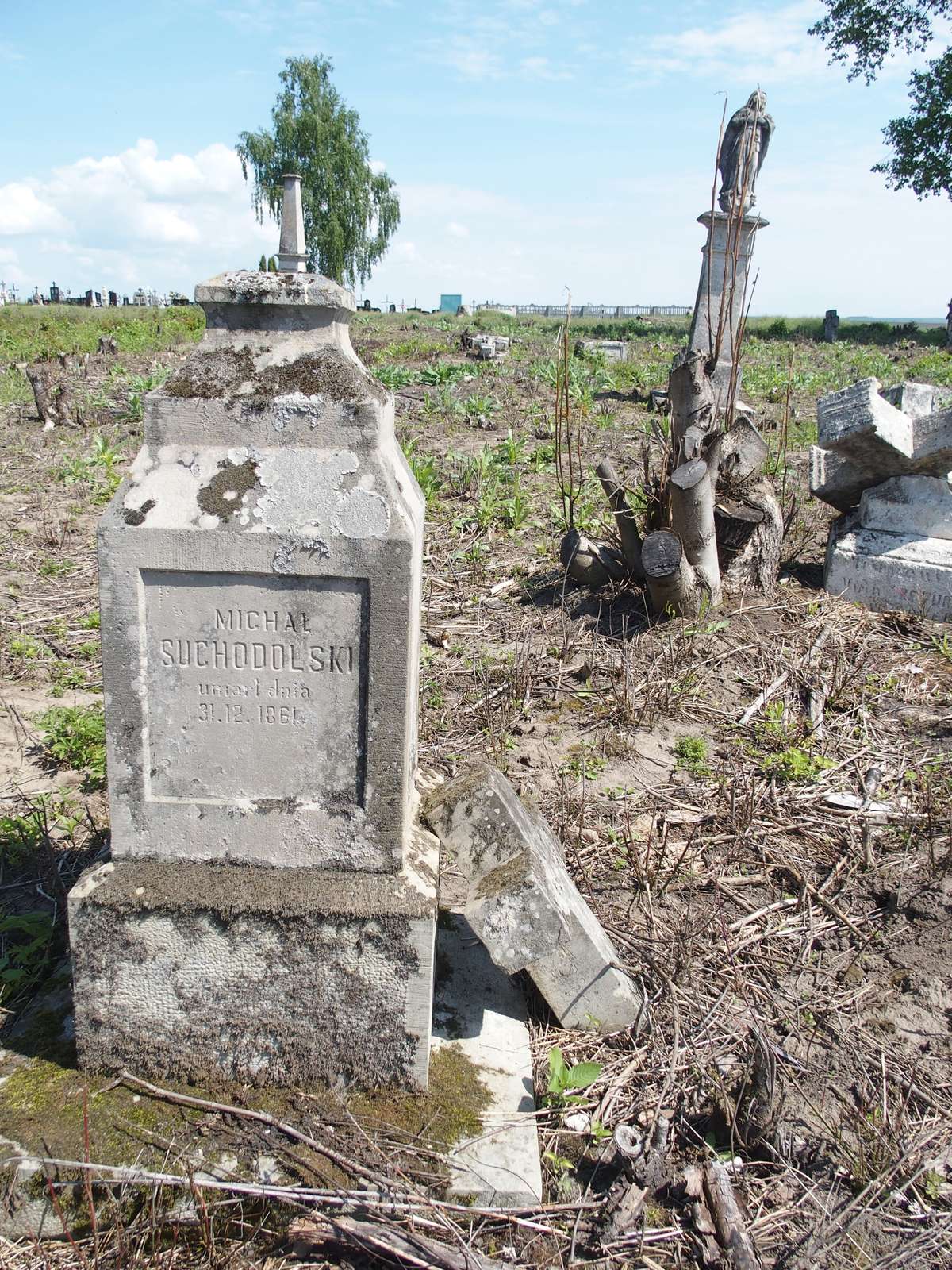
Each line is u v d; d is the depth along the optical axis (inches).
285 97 2022.6
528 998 132.2
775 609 267.1
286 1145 102.3
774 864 163.6
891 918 151.5
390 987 108.4
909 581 269.1
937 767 194.1
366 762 107.5
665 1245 98.7
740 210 275.7
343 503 101.4
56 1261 94.8
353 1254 95.5
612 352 872.9
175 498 102.3
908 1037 128.7
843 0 1239.5
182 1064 111.3
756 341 1168.2
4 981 126.7
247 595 103.8
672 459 268.5
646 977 134.7
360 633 104.3
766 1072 107.0
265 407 101.9
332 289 101.4
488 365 813.2
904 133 1259.8
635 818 176.1
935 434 265.9
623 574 273.6
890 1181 105.7
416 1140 105.0
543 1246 97.3
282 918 106.6
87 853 159.8
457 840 122.6
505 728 209.3
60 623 260.4
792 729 205.8
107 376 764.0
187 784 109.8
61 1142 101.1
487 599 282.2
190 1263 94.4
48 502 384.8
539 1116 111.7
